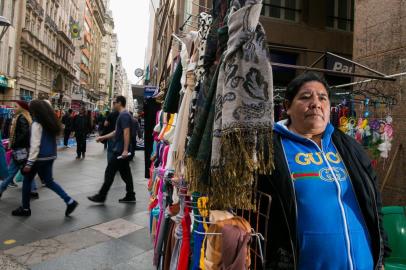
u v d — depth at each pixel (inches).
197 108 76.5
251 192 62.3
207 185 66.0
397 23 158.9
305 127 70.8
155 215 125.6
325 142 70.9
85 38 2637.8
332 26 356.5
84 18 2516.0
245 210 71.3
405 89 151.7
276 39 331.9
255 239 68.6
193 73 92.8
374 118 162.2
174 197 99.0
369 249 66.5
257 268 67.6
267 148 61.0
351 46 352.5
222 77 62.3
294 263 62.6
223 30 71.7
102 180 315.0
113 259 142.3
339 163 69.6
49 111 190.4
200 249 81.4
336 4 358.0
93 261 139.7
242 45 59.7
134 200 235.9
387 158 157.9
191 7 450.6
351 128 158.7
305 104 70.4
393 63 159.9
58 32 1697.8
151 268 135.1
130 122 228.4
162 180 112.6
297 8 345.7
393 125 156.2
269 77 60.0
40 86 1480.1
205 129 66.9
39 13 1385.3
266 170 62.1
